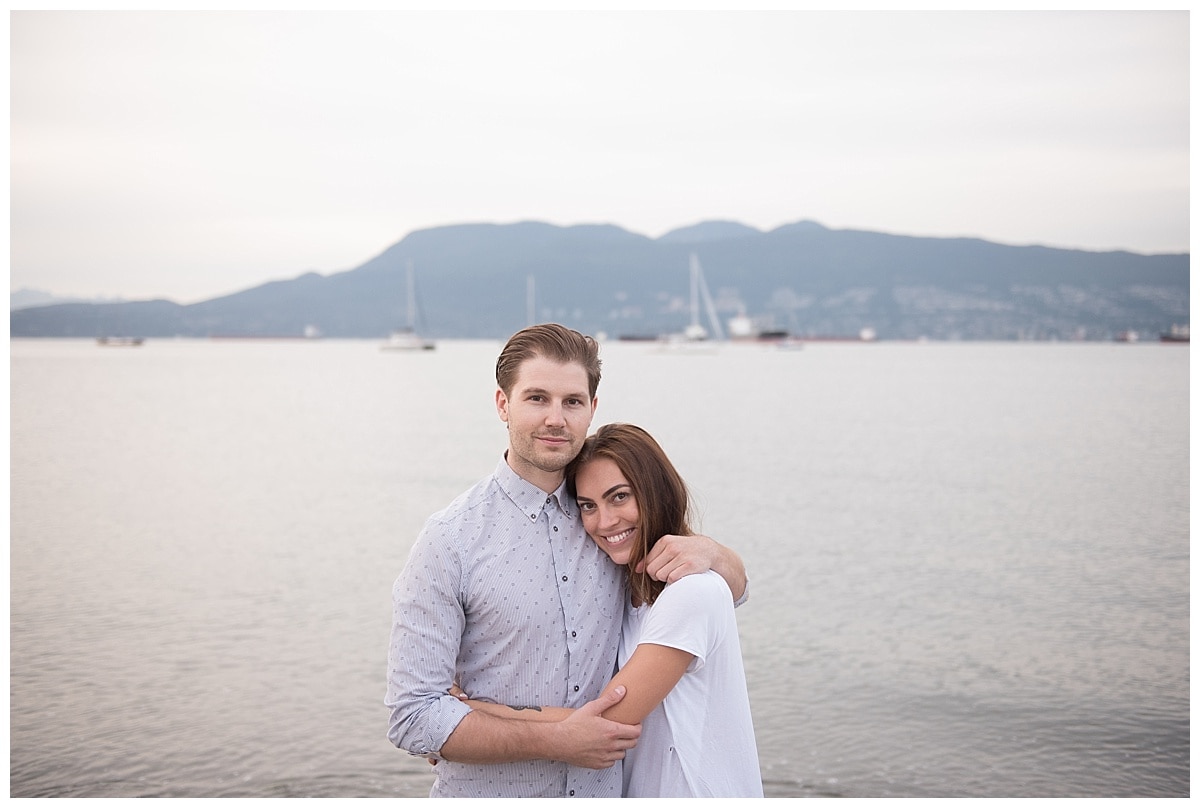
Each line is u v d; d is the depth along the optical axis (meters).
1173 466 17.16
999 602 8.00
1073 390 39.34
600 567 1.95
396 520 11.93
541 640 1.86
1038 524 11.67
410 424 25.86
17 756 4.80
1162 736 5.11
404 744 1.78
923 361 75.62
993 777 4.66
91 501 13.48
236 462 17.94
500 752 1.75
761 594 8.29
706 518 12.08
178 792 4.44
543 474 1.91
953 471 16.62
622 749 1.79
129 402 33.44
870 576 8.93
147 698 5.55
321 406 32.12
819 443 21.23
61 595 7.98
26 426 25.14
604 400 34.50
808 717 5.44
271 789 4.47
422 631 1.79
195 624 7.12
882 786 4.57
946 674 6.11
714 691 1.92
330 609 7.57
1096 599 8.06
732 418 27.58
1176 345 103.75
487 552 1.85
